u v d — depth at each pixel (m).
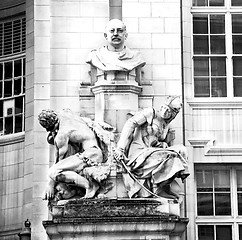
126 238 26.83
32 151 32.06
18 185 33.22
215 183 30.66
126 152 28.08
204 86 31.41
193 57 31.53
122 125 28.84
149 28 30.17
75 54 29.92
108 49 29.39
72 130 28.08
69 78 29.73
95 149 28.03
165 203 27.23
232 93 31.34
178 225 27.06
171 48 30.08
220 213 30.50
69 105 29.55
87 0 30.33
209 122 30.59
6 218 33.25
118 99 28.97
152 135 28.27
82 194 27.88
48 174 27.80
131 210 27.08
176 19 30.30
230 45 31.69
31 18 33.75
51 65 29.81
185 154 28.17
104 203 27.17
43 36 30.33
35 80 29.98
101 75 29.17
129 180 27.61
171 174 27.47
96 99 29.14
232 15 31.97
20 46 34.91
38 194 29.19
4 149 33.94
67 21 30.12
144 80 29.72
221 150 30.33
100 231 26.78
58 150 28.06
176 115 28.94
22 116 34.22
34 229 28.97
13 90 34.75
